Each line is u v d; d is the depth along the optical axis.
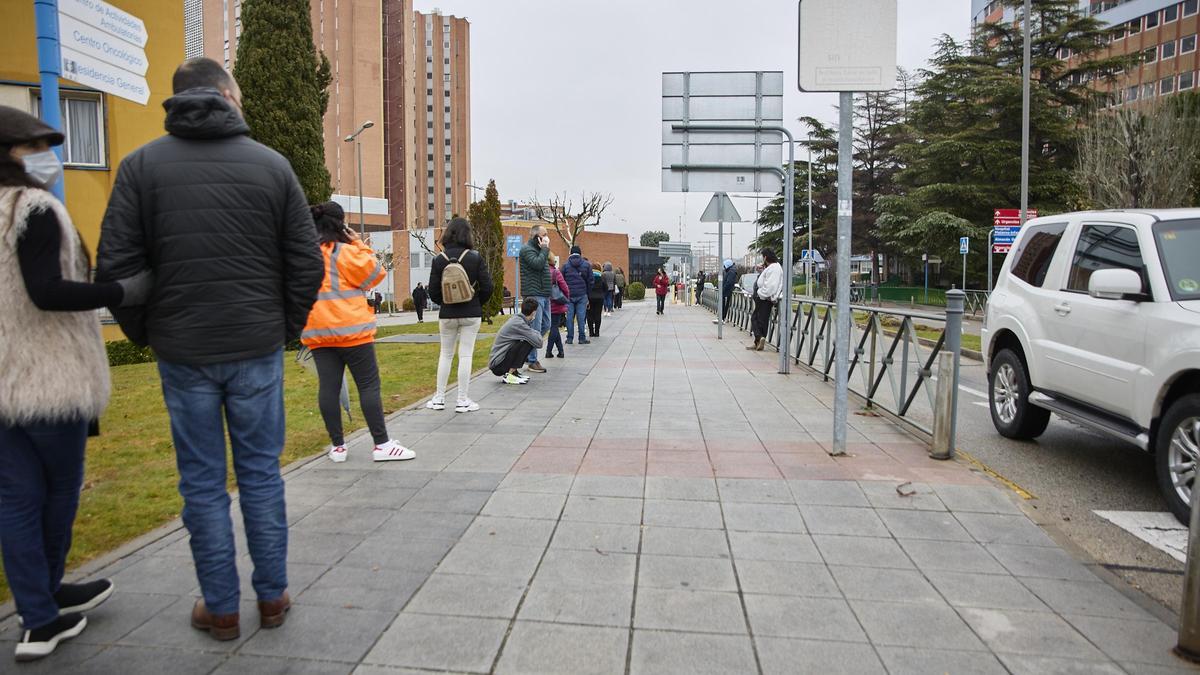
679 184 11.50
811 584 3.54
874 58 5.57
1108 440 7.11
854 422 7.16
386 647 2.92
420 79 121.06
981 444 6.92
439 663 2.81
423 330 20.58
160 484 4.95
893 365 7.32
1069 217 6.75
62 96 13.23
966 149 36.97
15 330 2.67
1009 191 36.31
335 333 5.30
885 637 3.05
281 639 2.97
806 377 10.22
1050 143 36.97
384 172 90.56
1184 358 4.76
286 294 3.11
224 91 3.01
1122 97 28.47
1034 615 3.27
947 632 3.11
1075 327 6.04
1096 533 4.52
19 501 2.75
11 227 2.60
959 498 4.80
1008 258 7.57
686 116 11.44
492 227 30.33
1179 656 2.93
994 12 63.94
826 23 5.56
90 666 2.77
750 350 13.88
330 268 5.30
